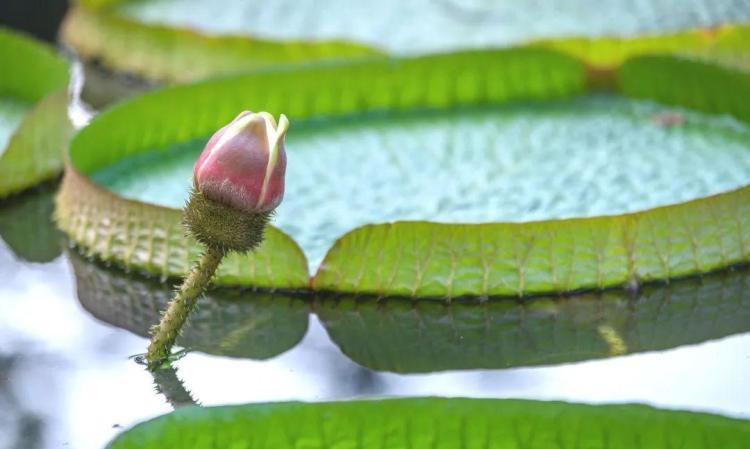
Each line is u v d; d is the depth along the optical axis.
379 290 3.53
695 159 3.84
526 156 3.87
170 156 3.88
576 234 3.53
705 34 4.19
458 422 3.14
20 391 3.34
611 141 3.92
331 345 3.45
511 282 3.53
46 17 4.89
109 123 3.81
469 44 4.35
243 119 3.24
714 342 3.44
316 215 3.68
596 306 3.52
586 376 3.38
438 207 3.70
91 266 3.64
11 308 3.53
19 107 4.06
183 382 3.36
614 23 4.42
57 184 3.89
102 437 3.25
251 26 4.48
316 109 4.00
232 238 3.27
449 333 3.47
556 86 4.09
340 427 3.14
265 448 3.14
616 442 3.13
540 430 3.14
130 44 4.36
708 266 3.56
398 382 3.37
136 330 3.48
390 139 3.95
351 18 4.53
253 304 3.53
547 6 4.57
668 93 4.04
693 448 3.12
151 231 3.60
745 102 3.93
